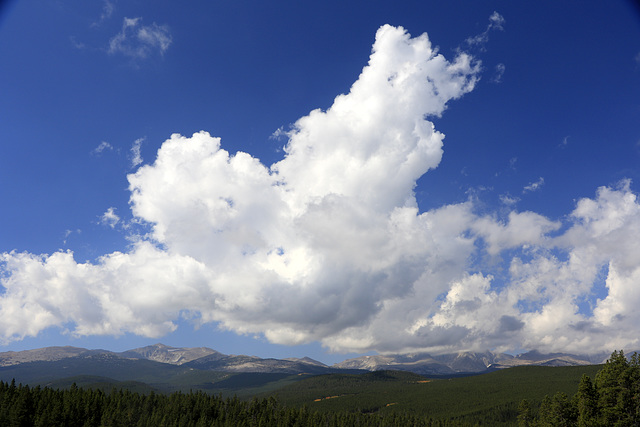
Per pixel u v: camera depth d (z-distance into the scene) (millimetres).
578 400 159875
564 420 165875
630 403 135375
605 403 141250
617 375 142000
